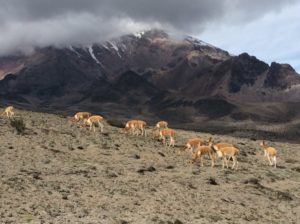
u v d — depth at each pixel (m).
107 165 39.78
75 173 35.03
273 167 50.66
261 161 54.66
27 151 40.53
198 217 27.55
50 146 44.22
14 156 38.03
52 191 29.17
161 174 38.97
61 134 51.03
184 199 31.53
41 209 25.16
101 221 24.22
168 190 33.44
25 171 33.47
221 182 38.78
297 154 65.81
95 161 40.94
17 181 30.25
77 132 54.16
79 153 43.50
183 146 51.75
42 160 37.97
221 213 29.41
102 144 48.28
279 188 40.88
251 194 36.31
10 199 26.28
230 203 32.53
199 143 49.84
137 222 24.83
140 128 61.94
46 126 55.81
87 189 30.73
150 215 26.50
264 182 42.06
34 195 27.77
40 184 30.39
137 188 32.69
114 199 29.14
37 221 23.00
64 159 39.75
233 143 67.88
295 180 44.81
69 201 27.52
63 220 23.73
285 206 34.53
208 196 33.47
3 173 32.06
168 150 51.09
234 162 45.41
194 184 36.53
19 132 48.25
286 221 30.28
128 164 41.38
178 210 28.56
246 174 43.72
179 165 43.66
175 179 37.28
